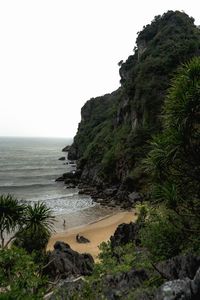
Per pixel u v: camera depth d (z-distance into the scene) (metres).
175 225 11.12
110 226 36.44
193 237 11.02
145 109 64.81
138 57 98.50
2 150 193.75
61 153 183.00
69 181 75.56
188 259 9.22
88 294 8.92
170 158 11.22
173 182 11.58
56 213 43.44
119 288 8.91
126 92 79.06
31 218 14.87
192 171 11.84
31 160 135.62
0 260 9.75
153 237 11.72
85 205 49.28
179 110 10.97
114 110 93.88
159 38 85.44
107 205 49.00
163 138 11.75
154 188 11.38
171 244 11.32
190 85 11.16
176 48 72.75
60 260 18.36
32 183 76.25
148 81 69.12
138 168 52.75
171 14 95.44
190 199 11.99
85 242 30.33
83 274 18.30
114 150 66.50
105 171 64.19
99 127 107.50
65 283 9.89
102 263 11.73
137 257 12.19
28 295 7.96
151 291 7.93
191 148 11.39
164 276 9.16
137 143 59.56
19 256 10.02
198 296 6.86
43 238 17.59
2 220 13.93
